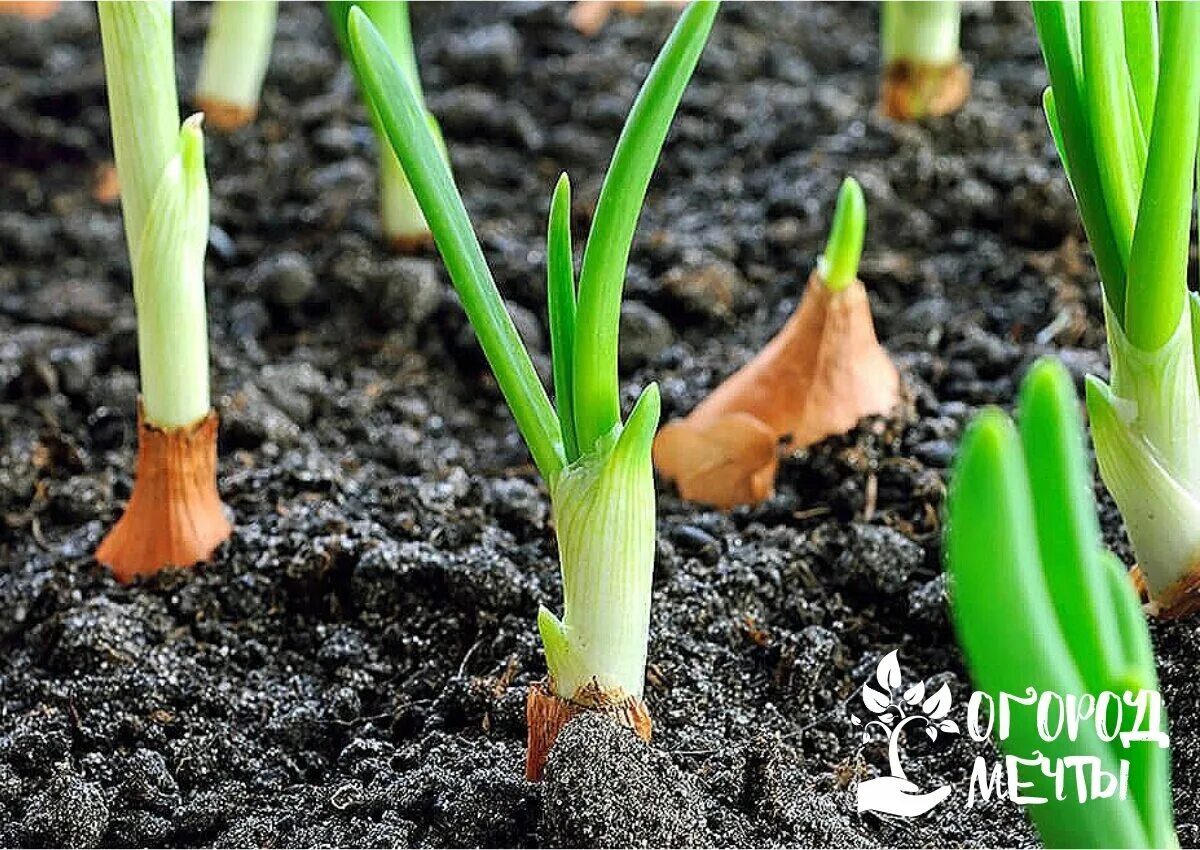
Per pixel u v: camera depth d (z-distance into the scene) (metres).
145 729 0.51
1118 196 0.47
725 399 0.57
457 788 0.48
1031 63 0.74
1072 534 0.40
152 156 0.51
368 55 0.45
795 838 0.47
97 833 0.48
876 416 0.57
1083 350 0.61
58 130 0.74
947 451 0.57
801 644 0.52
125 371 0.64
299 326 0.65
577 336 0.45
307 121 0.73
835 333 0.57
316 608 0.54
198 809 0.49
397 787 0.48
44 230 0.70
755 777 0.48
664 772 0.46
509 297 0.66
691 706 0.51
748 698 0.51
